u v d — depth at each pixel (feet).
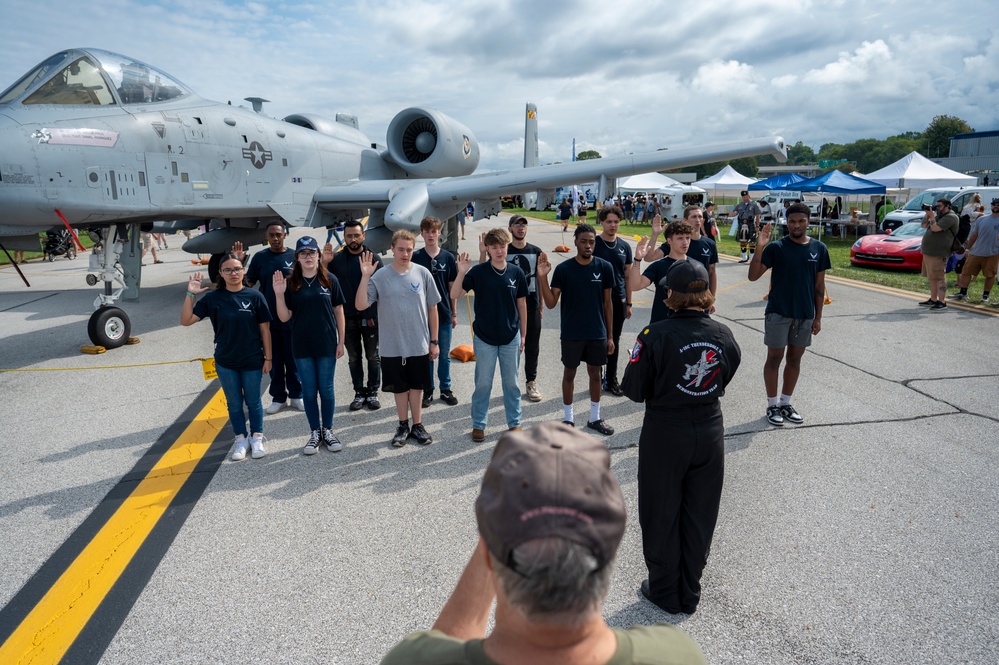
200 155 27.84
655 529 8.91
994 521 11.55
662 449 8.65
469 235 93.04
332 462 14.67
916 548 10.68
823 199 76.84
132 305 35.37
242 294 14.24
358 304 14.97
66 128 22.81
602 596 2.66
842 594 9.48
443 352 18.56
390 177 46.52
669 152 33.88
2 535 11.59
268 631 8.84
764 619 8.95
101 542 11.28
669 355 8.44
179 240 85.20
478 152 50.52
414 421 15.66
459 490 13.14
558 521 2.48
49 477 14.07
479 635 3.80
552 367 22.75
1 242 23.97
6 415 18.15
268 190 32.32
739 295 36.70
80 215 23.32
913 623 8.79
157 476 14.03
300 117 41.55
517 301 15.37
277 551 10.88
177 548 11.02
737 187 101.55
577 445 2.88
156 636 8.76
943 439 15.46
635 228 94.22
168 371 22.54
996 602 9.21
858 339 25.66
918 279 40.96
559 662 2.72
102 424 17.39
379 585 9.87
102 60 25.18
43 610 9.39
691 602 9.05
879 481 13.24
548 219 130.21
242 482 13.66
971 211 41.45
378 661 8.23
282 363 18.21
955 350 23.75
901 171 72.23
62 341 27.04
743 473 13.71
